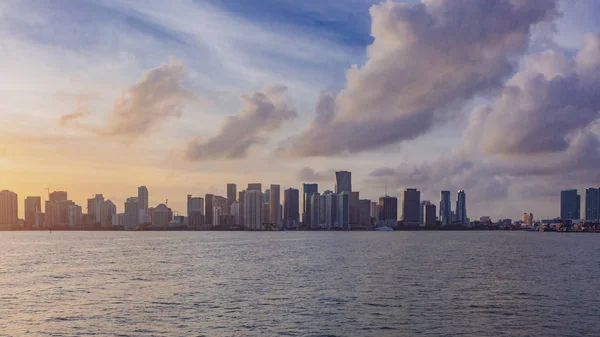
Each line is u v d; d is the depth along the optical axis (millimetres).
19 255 180375
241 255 176750
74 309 65688
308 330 54469
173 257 166000
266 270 118125
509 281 95188
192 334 52438
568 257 165500
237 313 63000
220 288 85500
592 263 139375
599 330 54844
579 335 52750
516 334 53125
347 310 65125
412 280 96688
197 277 102750
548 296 76875
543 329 55250
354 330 54562
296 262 142875
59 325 56469
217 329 54625
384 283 92062
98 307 67062
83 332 53281
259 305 68500
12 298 75000
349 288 85375
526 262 142625
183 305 68500
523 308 66750
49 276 105500
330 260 150750
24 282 94875
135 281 95938
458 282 93750
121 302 71000
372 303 70250
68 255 179500
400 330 54688
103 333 52875
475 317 61125
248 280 97188
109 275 107188
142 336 51656
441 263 138500
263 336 51906
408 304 69438
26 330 54219
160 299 73625
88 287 87125
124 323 57312
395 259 154875
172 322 57875
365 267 125812
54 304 69500
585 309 66188
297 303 70125
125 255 178000
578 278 101062
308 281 95375
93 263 141000
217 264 136000
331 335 52594
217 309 65562
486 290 83000
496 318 60594
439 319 60000
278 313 63031
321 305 68562
